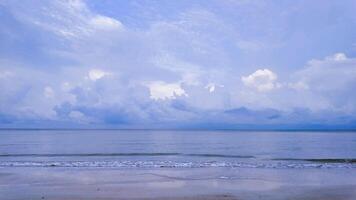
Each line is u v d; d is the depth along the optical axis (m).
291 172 22.38
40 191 15.48
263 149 45.88
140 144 56.34
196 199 14.07
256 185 17.41
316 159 30.28
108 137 87.56
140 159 30.86
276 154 38.12
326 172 22.50
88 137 86.00
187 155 35.41
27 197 14.20
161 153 37.53
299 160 30.06
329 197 14.71
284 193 15.44
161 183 17.84
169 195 14.83
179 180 18.83
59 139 72.31
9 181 18.14
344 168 24.72
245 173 21.70
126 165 25.53
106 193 15.12
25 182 17.86
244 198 14.34
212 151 41.97
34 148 44.84
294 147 50.62
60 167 24.20
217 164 26.38
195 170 22.98
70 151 40.47
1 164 25.44
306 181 18.75
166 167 24.55
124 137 88.56
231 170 23.09
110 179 19.05
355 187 16.98
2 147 46.34
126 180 18.73
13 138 75.69
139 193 15.21
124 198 14.16
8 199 13.85
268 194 15.20
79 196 14.46
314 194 15.27
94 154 34.94
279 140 74.12
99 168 23.81
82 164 25.83
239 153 39.16
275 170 23.30
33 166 24.56
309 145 55.41
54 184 17.31
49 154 34.78
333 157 34.59
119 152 39.62
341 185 17.53
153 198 14.19
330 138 86.69
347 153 39.88
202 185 17.33
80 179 18.95
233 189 16.33
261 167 24.86
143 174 21.00
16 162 26.94
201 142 63.84
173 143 60.09
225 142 64.50
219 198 14.30
